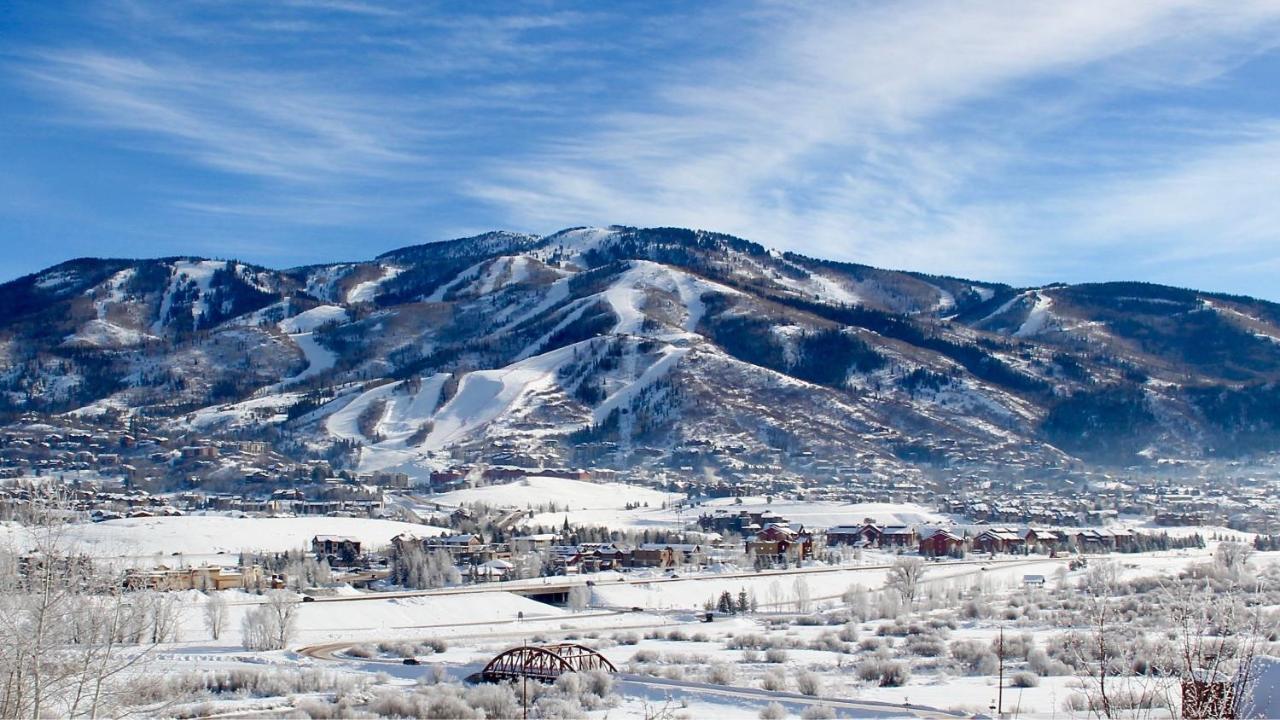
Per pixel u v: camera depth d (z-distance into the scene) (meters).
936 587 190.88
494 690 85.88
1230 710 30.83
